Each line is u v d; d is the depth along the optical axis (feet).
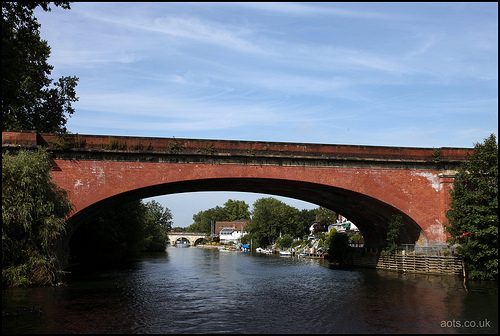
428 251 114.73
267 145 108.99
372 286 98.73
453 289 92.53
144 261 190.60
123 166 100.78
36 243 83.20
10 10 70.69
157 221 383.04
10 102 75.25
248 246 375.66
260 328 59.52
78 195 97.60
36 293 81.20
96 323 60.70
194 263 179.73
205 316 66.59
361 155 113.60
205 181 110.63
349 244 176.86
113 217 155.43
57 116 136.56
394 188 113.60
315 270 142.72
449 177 114.62
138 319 63.72
